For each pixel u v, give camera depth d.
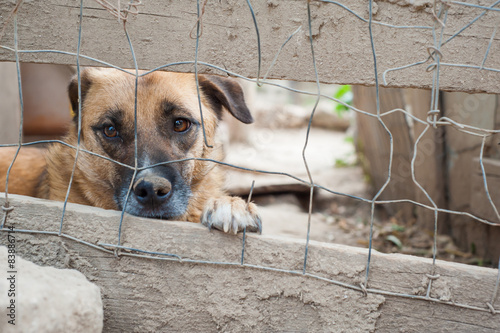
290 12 0.67
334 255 0.66
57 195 0.92
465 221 1.24
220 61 0.68
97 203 0.91
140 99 0.85
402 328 0.66
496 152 1.10
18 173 1.01
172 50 0.68
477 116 1.15
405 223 1.51
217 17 0.67
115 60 0.68
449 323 0.66
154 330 0.68
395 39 0.67
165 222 0.68
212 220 0.68
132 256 0.68
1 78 1.29
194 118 0.88
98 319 0.63
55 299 0.60
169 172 0.83
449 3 0.62
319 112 3.66
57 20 0.67
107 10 0.65
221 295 0.68
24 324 0.58
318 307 0.67
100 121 0.86
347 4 0.67
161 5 0.67
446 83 0.67
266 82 0.64
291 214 1.60
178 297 0.68
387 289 0.66
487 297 0.65
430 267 0.66
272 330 0.68
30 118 1.77
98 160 0.87
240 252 0.67
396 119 1.49
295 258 0.67
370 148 1.75
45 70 1.75
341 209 1.78
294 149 2.83
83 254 0.68
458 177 1.26
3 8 0.66
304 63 0.68
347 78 0.68
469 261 1.16
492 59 0.67
